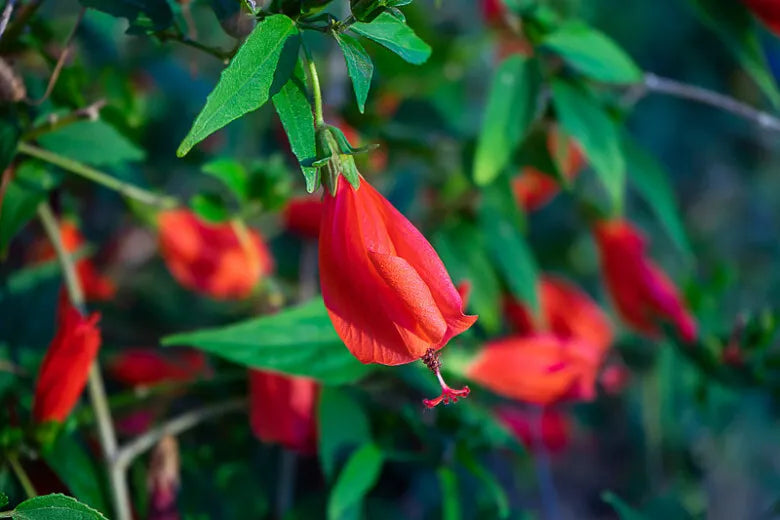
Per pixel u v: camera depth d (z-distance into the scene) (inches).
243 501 29.9
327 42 34.4
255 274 30.9
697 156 48.5
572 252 42.4
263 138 35.2
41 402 26.0
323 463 27.6
